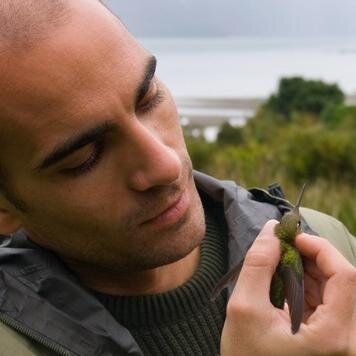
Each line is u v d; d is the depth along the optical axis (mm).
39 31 1469
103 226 1619
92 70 1483
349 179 10711
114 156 1562
